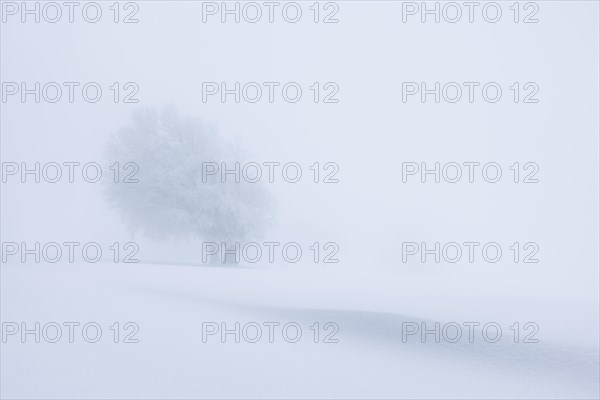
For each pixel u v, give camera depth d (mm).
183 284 16391
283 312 11602
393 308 11234
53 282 16672
